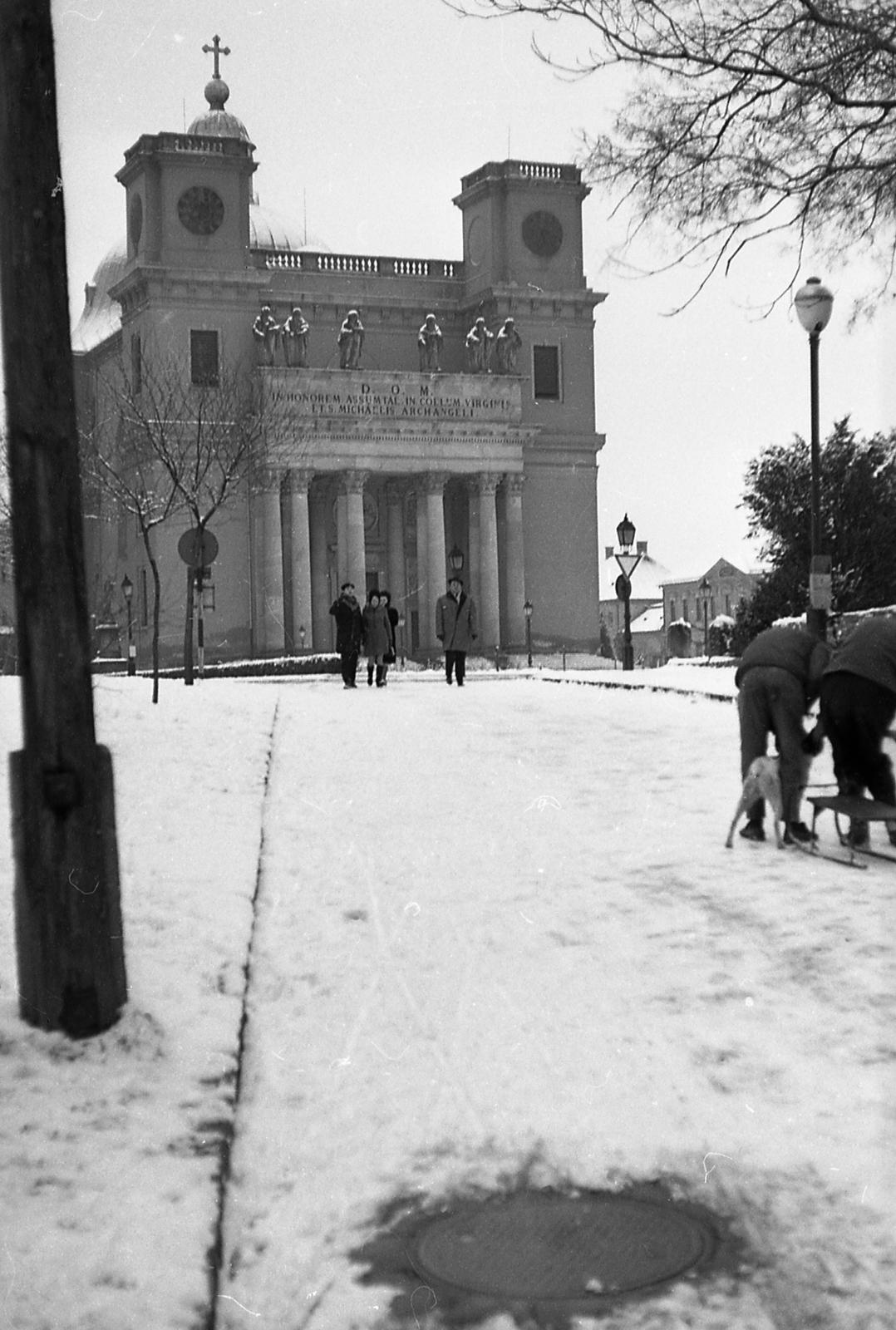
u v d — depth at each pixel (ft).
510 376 276.82
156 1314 13.58
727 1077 20.16
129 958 24.50
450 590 108.27
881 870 32.73
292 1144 18.20
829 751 48.34
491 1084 20.13
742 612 145.59
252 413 192.54
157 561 255.91
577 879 32.60
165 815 38.17
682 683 90.43
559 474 290.35
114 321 304.71
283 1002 23.80
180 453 175.63
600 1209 16.43
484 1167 17.57
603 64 40.73
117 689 82.79
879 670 34.60
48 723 20.65
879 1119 18.28
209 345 264.31
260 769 47.75
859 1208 16.08
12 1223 15.24
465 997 24.02
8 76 20.54
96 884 20.68
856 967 24.71
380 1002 23.75
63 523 20.79
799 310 68.08
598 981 24.75
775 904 29.48
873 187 42.06
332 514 286.66
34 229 20.61
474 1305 14.26
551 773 49.90
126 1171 16.51
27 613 20.72
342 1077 20.39
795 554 138.92
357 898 30.83
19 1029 20.45
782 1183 16.87
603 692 90.27
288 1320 14.11
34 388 20.74
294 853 35.60
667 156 42.39
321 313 281.54
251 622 264.11
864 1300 14.14
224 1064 19.99
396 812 41.70
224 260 266.16
